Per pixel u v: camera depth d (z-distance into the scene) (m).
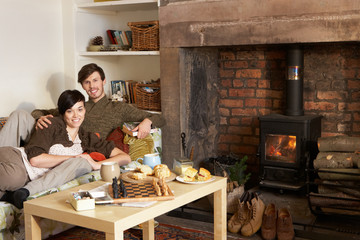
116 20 4.60
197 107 3.88
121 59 4.62
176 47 3.62
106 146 3.11
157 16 4.32
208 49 4.00
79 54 4.23
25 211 2.09
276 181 3.48
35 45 4.02
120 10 4.46
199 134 3.95
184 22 3.55
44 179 2.62
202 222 3.21
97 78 3.68
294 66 3.49
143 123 3.50
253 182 4.09
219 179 2.48
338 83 3.62
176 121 3.69
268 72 3.90
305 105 3.77
